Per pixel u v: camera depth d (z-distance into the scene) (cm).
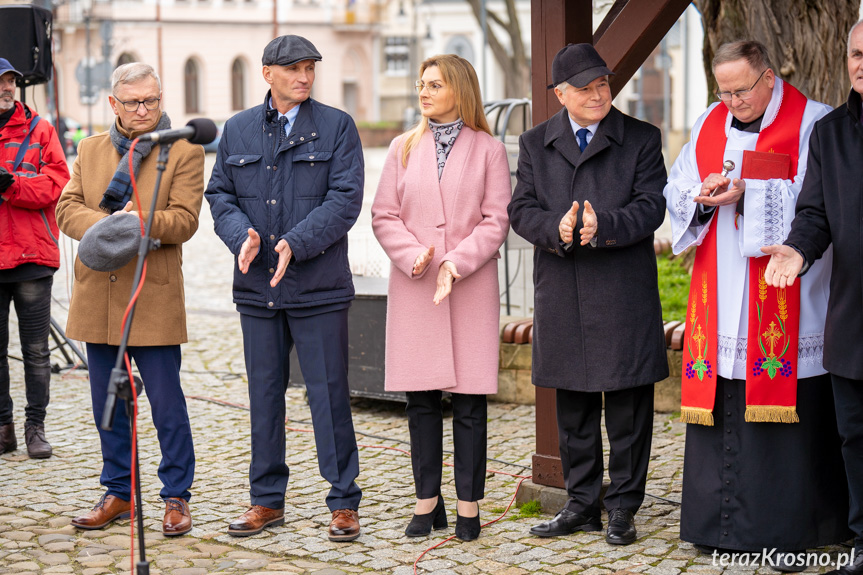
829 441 374
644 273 392
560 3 423
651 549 390
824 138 349
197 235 1595
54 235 528
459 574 368
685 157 388
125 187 402
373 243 772
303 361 410
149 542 406
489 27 2702
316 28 4769
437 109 402
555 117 401
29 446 532
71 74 3956
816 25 639
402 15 4494
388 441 566
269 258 403
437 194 398
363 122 4206
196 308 1037
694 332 380
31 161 508
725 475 377
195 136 336
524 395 643
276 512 423
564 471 416
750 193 362
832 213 344
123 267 407
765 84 363
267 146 405
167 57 4275
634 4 418
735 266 371
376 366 621
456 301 403
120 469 427
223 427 602
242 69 4547
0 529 421
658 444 540
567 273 393
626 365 387
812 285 368
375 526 425
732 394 375
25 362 534
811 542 372
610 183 387
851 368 341
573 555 385
